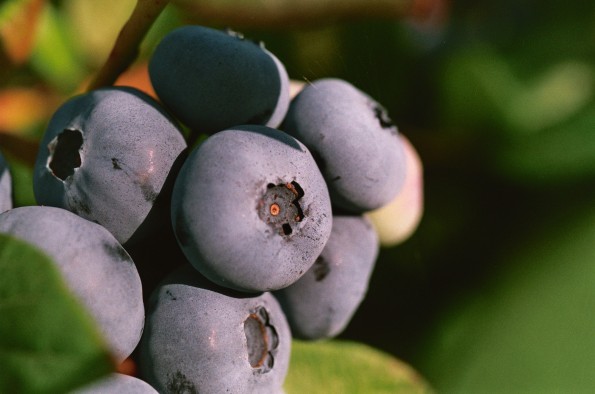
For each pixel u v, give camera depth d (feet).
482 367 0.60
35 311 0.39
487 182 0.64
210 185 0.45
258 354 0.48
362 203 0.51
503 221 0.64
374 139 0.50
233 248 0.45
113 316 0.44
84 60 0.61
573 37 0.66
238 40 0.50
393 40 0.65
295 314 0.52
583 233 0.62
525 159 0.64
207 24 0.54
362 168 0.50
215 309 0.47
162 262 0.49
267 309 0.48
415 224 0.61
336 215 0.53
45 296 0.39
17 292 0.40
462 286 0.63
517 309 0.61
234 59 0.49
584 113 0.64
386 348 0.61
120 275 0.45
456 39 0.67
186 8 0.53
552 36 0.67
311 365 0.57
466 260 0.63
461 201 0.64
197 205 0.45
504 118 0.65
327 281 0.52
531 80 0.66
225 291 0.47
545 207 0.63
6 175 0.49
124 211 0.47
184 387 0.46
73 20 0.60
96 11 0.61
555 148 0.64
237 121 0.49
